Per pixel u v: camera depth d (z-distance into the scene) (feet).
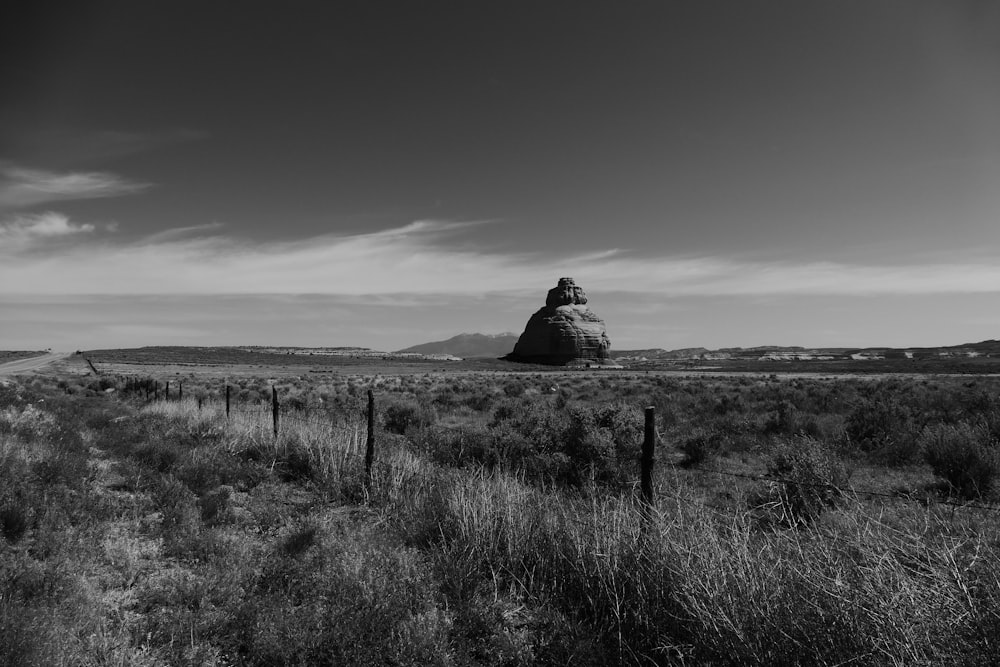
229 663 13.37
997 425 41.73
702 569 13.57
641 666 13.35
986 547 12.07
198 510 25.05
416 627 14.17
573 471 33.27
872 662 10.04
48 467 27.30
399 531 22.80
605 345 618.85
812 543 13.89
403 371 311.47
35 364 265.95
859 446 43.11
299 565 18.24
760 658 11.16
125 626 14.23
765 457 30.83
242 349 615.16
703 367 417.49
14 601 13.38
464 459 38.37
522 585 17.25
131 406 75.46
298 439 40.16
